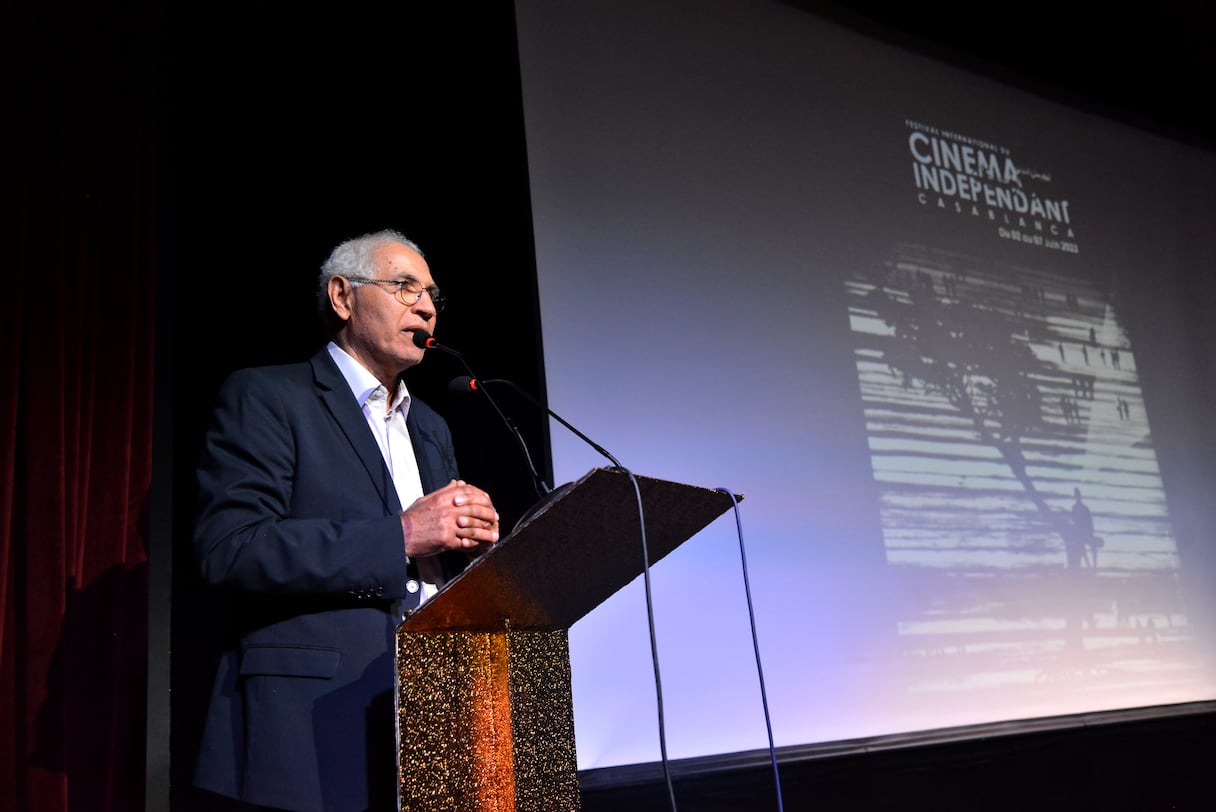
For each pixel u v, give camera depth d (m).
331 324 1.64
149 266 2.12
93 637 1.89
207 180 2.46
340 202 2.61
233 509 1.30
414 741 1.08
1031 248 3.88
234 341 2.38
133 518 1.98
